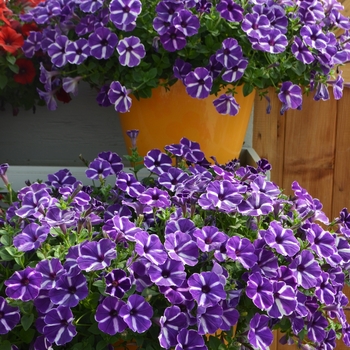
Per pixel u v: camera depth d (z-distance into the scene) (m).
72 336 0.81
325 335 0.93
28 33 1.22
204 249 0.85
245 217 0.97
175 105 1.11
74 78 1.12
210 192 0.93
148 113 1.12
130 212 1.02
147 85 1.08
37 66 1.26
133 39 1.04
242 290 0.88
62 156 1.43
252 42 1.05
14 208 1.00
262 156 1.46
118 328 0.81
